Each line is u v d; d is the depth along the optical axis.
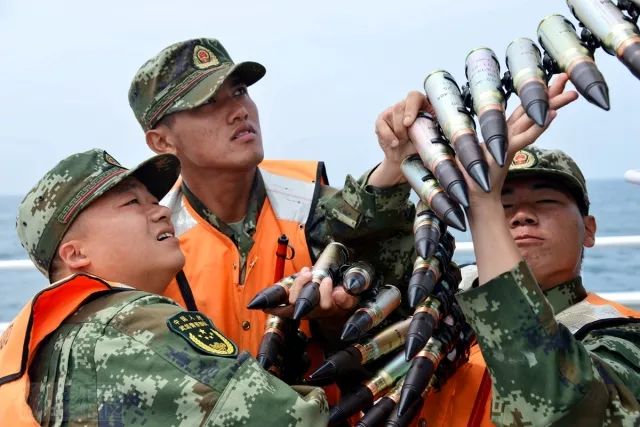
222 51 3.48
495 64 2.58
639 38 2.35
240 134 3.33
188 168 3.39
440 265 2.89
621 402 2.47
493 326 2.42
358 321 2.94
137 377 2.42
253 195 3.43
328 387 3.29
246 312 3.28
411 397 2.81
